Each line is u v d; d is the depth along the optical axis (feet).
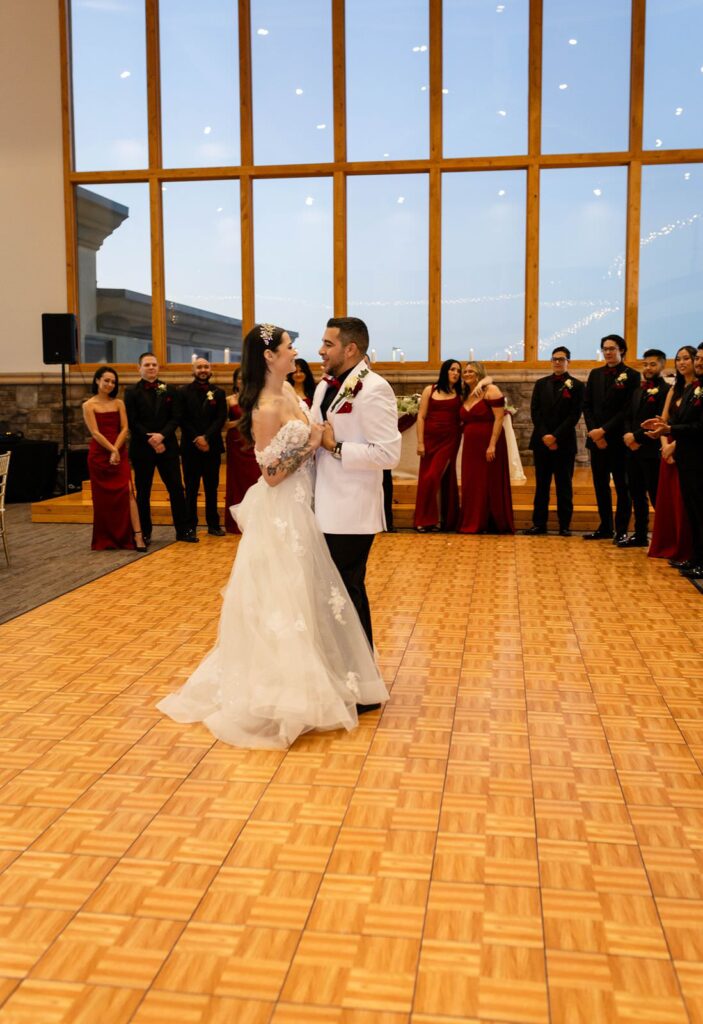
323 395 12.69
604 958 6.73
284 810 9.21
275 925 7.14
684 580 20.95
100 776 10.05
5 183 39.40
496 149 37.96
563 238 38.11
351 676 11.95
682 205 37.24
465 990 6.36
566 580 21.06
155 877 7.88
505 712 12.21
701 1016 6.11
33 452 37.83
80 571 22.31
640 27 36.45
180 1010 6.15
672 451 21.18
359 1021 6.04
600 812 9.19
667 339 37.83
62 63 38.68
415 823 8.93
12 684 13.35
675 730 11.52
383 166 38.29
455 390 28.66
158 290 39.75
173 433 26.53
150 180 39.22
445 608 18.29
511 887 7.73
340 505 12.25
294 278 39.73
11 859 8.20
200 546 26.22
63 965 6.64
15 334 39.93
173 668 14.15
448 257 38.83
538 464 27.99
